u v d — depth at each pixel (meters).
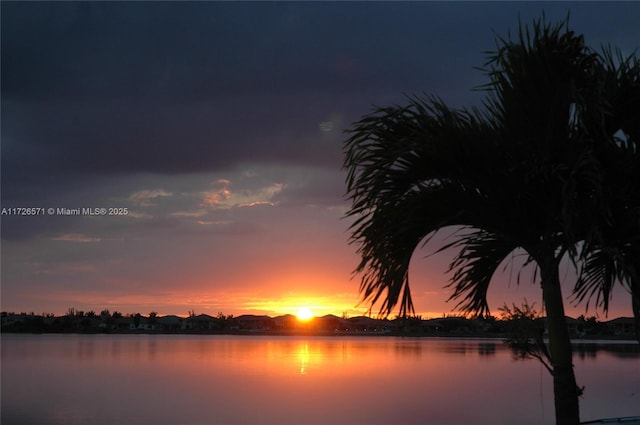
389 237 6.60
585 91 6.27
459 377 56.38
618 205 6.38
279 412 33.25
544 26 6.73
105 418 31.12
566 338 6.84
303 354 101.12
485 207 6.80
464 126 6.57
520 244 7.13
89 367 67.44
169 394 42.34
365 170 6.57
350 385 48.84
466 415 32.06
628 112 6.57
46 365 70.62
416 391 44.41
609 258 7.38
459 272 7.57
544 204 6.77
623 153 6.43
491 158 6.59
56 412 33.22
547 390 45.09
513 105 6.72
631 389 43.53
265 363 76.12
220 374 59.09
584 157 6.18
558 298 6.88
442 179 6.71
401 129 6.71
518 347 7.29
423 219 6.71
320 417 31.75
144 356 90.31
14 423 29.45
